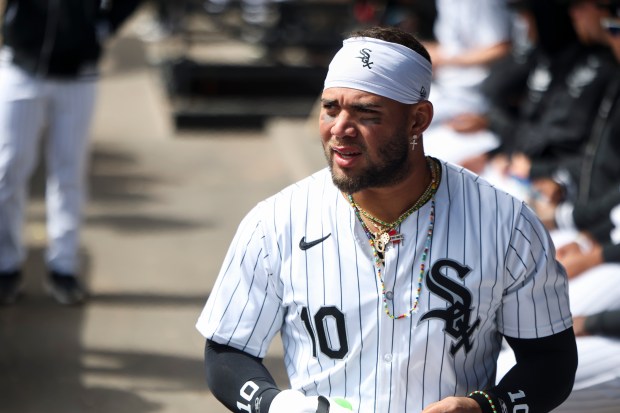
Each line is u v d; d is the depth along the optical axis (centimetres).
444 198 871
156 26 5081
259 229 893
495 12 2219
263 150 3259
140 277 2159
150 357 1788
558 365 898
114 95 3934
